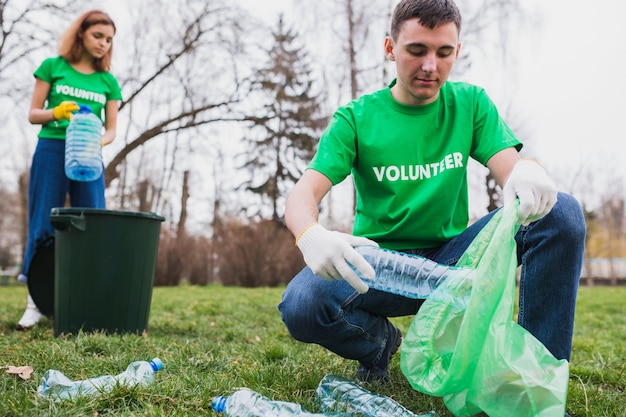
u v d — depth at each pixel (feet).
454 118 7.04
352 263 5.33
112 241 11.09
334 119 7.12
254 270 54.54
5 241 121.90
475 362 5.01
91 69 13.47
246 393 6.41
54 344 9.32
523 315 6.40
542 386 4.91
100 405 6.26
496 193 46.32
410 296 5.87
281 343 11.45
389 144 6.93
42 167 12.82
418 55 6.27
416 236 7.06
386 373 7.72
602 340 14.35
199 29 51.08
